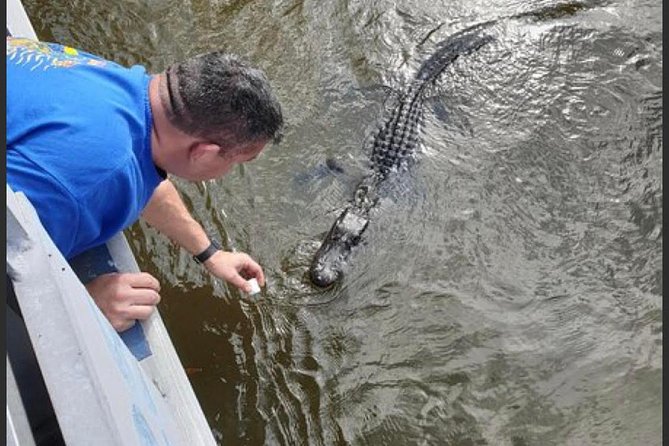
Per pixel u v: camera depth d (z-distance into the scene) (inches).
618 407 125.6
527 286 143.7
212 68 77.7
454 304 140.6
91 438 41.4
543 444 121.6
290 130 168.7
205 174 84.5
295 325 136.0
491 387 128.7
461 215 156.0
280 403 125.6
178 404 79.0
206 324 134.4
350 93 177.8
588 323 137.8
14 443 40.3
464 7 197.8
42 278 49.1
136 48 179.8
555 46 188.7
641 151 166.7
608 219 155.0
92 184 71.6
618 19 194.2
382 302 140.5
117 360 55.2
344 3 192.5
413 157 166.4
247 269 116.5
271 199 155.6
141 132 77.1
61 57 77.0
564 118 173.9
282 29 187.3
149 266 141.1
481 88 180.2
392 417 124.7
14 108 71.2
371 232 151.6
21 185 68.2
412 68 183.5
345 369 130.7
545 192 160.4
